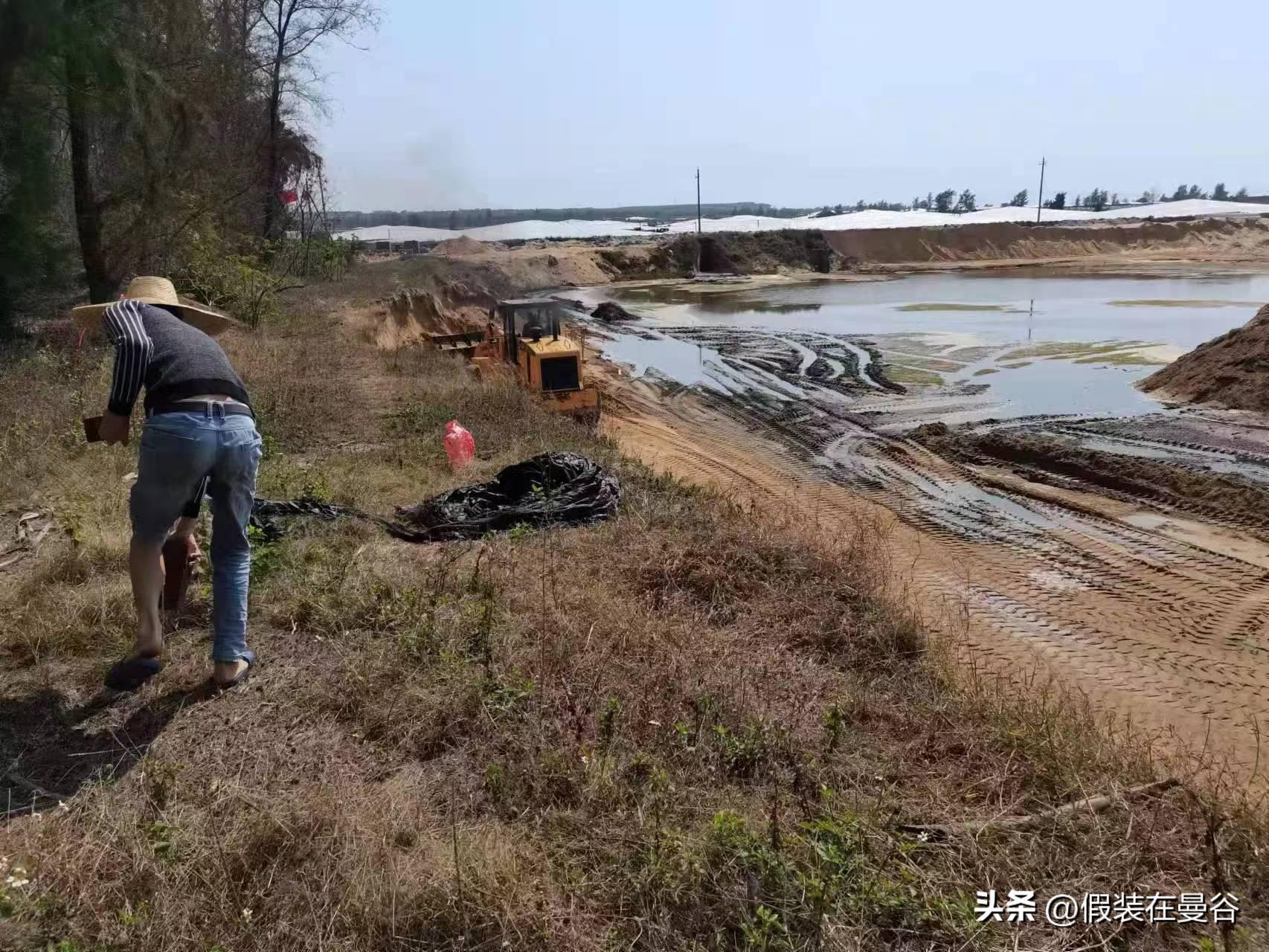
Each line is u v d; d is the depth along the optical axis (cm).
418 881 298
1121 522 1043
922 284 4647
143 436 367
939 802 376
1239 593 841
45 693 407
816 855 320
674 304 3844
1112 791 377
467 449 909
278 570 551
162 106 1530
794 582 644
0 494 672
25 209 1291
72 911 283
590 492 782
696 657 493
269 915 289
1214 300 3384
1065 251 6700
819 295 4122
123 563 539
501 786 357
